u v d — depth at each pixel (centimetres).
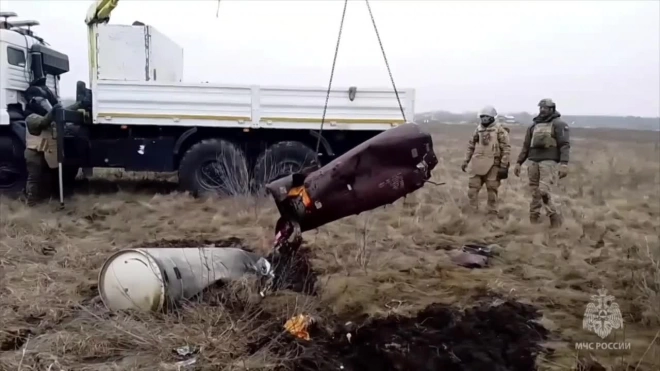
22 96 945
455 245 675
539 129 760
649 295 462
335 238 678
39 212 795
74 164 935
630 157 2200
